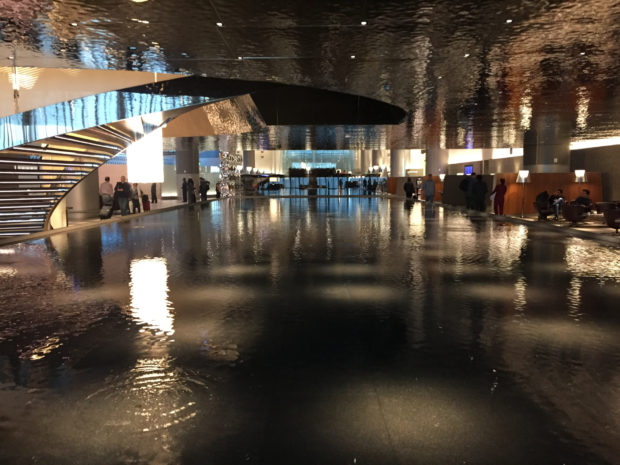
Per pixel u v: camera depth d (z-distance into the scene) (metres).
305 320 5.35
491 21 8.09
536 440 2.85
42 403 3.37
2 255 10.23
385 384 3.63
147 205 23.94
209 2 7.13
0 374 3.91
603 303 6.07
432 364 4.04
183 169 36.47
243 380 3.72
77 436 2.91
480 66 11.25
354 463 2.60
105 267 8.75
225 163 45.97
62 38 8.90
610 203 17.89
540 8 7.50
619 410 3.23
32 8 7.38
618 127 23.69
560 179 23.30
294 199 42.34
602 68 11.55
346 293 6.66
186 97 14.52
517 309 5.80
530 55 10.30
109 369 3.98
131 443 2.83
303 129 24.75
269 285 7.19
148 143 21.28
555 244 11.77
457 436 2.88
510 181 23.55
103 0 7.05
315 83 13.07
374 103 22.12
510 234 13.94
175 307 5.94
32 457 2.69
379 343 4.58
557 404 3.31
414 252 10.48
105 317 5.53
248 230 15.21
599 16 7.89
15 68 11.91
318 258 9.70
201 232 14.66
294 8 7.42
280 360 4.14
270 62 10.73
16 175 13.26
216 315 5.57
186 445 2.80
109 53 9.95
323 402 3.33
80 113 13.46
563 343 4.57
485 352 4.33
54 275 8.04
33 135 12.83
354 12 7.59
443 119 20.94
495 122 21.91
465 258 9.67
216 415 3.16
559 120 21.20
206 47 9.52
